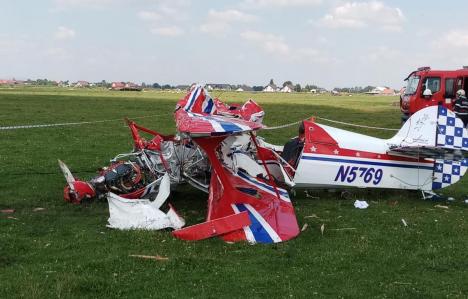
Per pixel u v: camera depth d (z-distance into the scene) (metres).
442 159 8.70
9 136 16.69
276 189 7.53
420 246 6.37
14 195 8.68
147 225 6.74
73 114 27.66
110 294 4.74
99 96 55.53
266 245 6.24
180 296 4.73
